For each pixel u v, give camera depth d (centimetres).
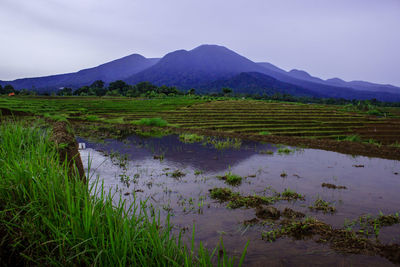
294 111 5522
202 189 648
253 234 406
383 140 2791
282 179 757
